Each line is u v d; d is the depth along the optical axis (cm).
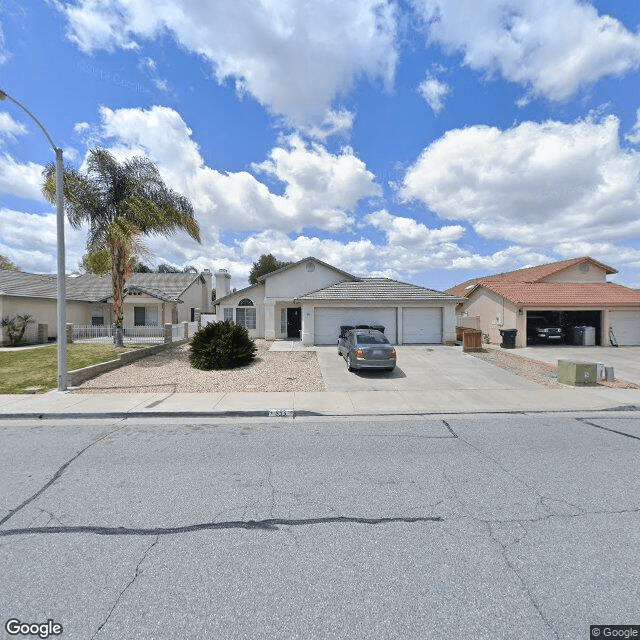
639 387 1012
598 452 532
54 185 1406
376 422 701
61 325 951
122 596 253
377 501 386
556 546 307
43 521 348
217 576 272
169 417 745
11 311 2084
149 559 292
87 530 332
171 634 223
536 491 407
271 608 242
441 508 371
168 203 1606
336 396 896
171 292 2919
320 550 303
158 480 439
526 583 264
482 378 1129
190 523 344
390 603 246
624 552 299
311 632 224
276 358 1492
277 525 341
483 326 2384
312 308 1920
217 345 1283
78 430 654
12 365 1310
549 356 1633
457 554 297
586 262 2461
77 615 238
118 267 1630
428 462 494
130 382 1055
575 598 250
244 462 496
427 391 956
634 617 236
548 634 223
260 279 2253
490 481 433
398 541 315
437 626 228
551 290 2172
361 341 1234
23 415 743
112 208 1539
